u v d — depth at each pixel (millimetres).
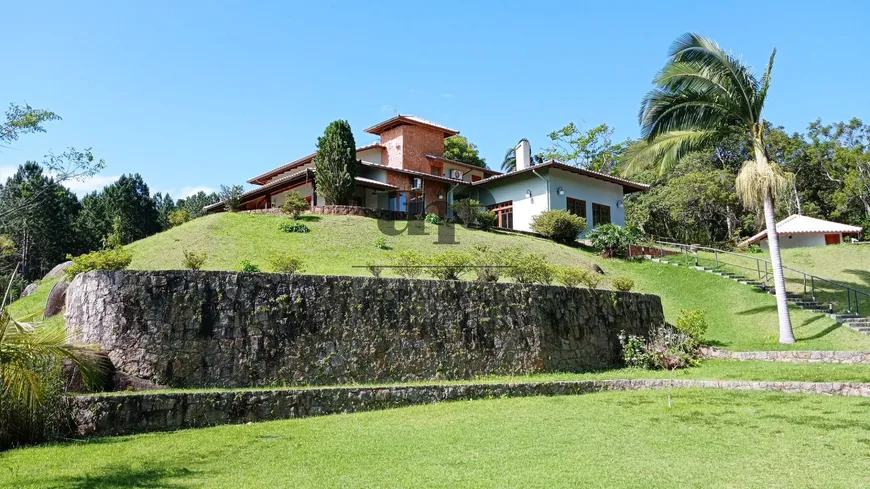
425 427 10547
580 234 34500
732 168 51000
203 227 27141
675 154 21438
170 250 24250
